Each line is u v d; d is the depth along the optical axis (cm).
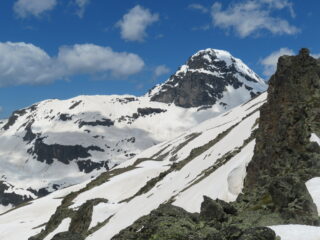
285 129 4653
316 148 4141
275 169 4297
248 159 6191
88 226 9994
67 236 3628
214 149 10944
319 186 3481
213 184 6719
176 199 7744
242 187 5712
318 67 5272
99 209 10600
